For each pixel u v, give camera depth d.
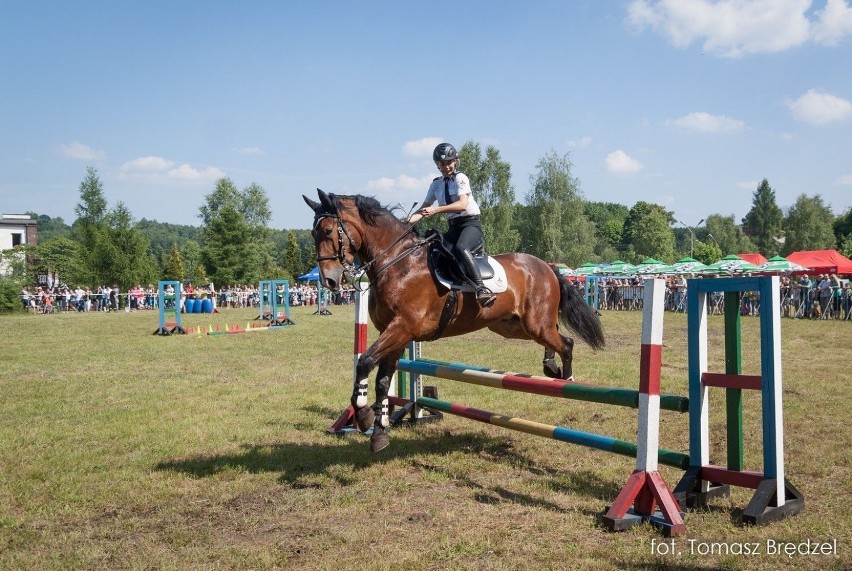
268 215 80.44
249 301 45.59
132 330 22.08
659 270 35.03
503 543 3.96
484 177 58.38
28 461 5.93
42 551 3.98
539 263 6.68
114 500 4.90
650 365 4.30
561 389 5.06
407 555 3.77
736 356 4.52
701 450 4.63
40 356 14.29
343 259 5.44
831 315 23.00
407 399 7.38
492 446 6.37
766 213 94.00
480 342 16.48
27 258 41.81
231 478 5.42
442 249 5.74
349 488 5.11
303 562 3.75
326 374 11.36
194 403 8.65
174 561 3.77
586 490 4.96
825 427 6.64
